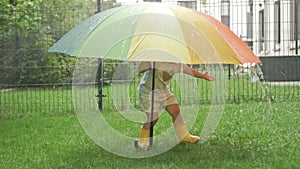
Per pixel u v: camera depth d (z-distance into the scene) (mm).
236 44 4527
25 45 9133
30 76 8969
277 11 12703
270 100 7941
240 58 4344
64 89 8648
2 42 9078
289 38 11461
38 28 9078
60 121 7000
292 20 11594
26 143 5340
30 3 8078
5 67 8742
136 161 4250
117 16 4684
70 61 8703
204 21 4566
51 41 9016
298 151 4348
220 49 4352
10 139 5641
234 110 7160
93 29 4641
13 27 8539
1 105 8602
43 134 5918
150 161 4219
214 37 4418
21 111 8219
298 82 10445
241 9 9078
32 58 9086
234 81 8656
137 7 4758
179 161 4148
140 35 4414
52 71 8812
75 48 4516
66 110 8133
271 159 4055
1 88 8859
